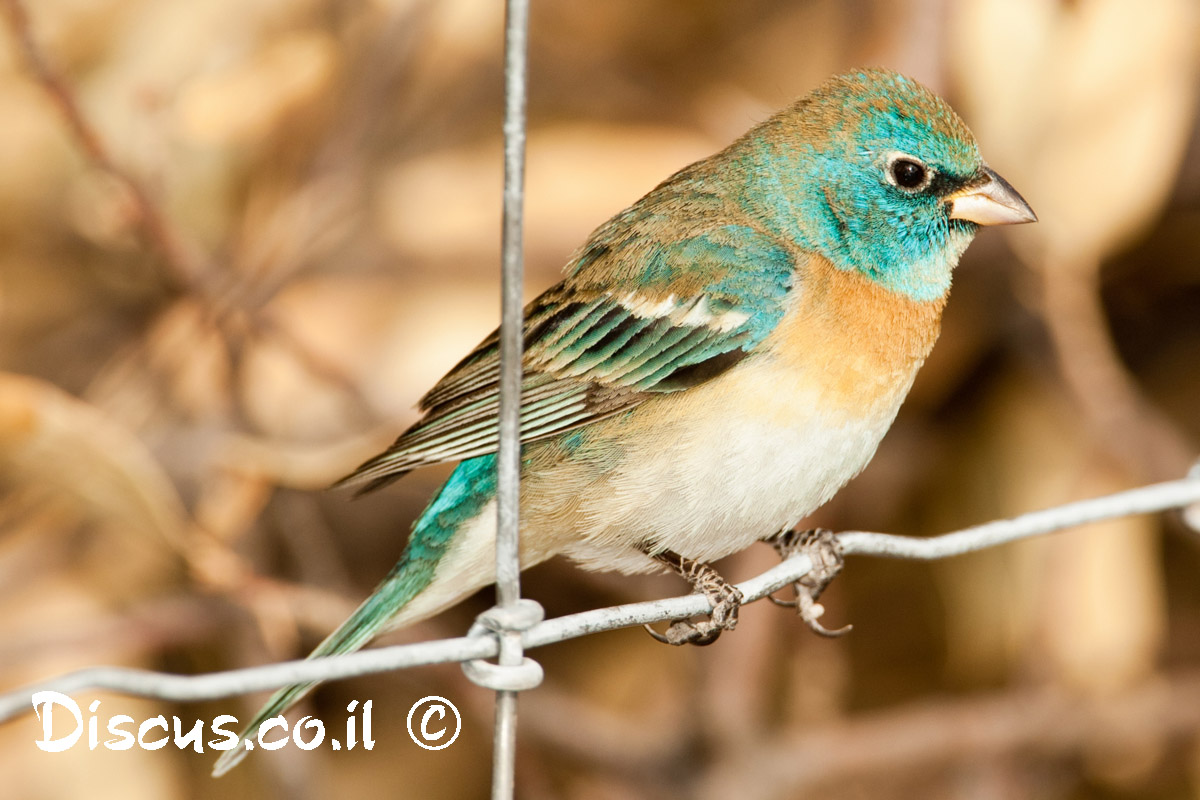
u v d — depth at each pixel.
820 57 12.45
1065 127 10.81
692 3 12.52
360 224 11.27
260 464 9.33
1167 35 10.73
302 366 10.77
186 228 10.89
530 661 5.30
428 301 11.12
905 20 11.23
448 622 12.45
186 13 11.00
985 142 10.94
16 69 11.05
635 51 12.45
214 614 9.70
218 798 10.45
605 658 12.33
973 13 10.92
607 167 11.41
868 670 12.52
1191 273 12.68
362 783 11.53
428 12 11.21
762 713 11.45
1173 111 10.77
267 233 10.77
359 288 11.18
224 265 10.73
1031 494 11.67
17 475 9.03
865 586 12.43
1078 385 11.39
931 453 12.23
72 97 9.70
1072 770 12.25
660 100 11.97
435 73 11.48
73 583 9.86
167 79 10.90
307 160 11.03
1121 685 11.27
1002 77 10.85
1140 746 11.86
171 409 10.84
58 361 11.79
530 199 11.27
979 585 11.72
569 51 12.08
